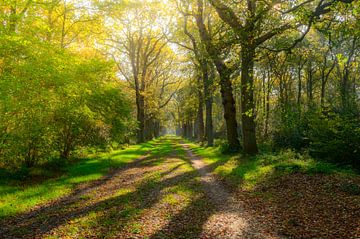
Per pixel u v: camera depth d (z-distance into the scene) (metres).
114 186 17.84
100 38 40.81
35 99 18.55
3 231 10.33
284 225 9.62
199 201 13.07
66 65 20.70
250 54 17.02
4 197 14.58
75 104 22.62
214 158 27.59
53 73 19.17
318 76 59.47
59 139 25.78
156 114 78.88
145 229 9.75
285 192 13.21
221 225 9.96
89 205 13.34
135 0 41.69
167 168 23.42
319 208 10.67
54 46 20.55
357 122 18.47
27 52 18.58
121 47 53.66
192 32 39.59
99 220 10.80
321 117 19.48
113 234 9.35
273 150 26.12
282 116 19.97
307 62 49.75
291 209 11.03
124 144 48.50
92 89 25.56
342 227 8.92
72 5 32.03
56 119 22.31
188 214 11.23
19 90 17.36
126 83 62.25
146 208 12.11
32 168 21.73
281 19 16.98
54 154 23.84
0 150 18.14
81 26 35.69
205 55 19.27
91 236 9.32
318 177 14.36
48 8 22.72
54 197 15.30
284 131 26.64
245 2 21.05
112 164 27.55
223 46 17.31
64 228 10.15
